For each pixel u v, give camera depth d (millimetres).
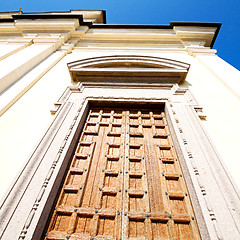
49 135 2533
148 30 6910
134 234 1868
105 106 3631
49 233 1832
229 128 2768
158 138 3010
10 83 3699
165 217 1977
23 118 2980
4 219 1620
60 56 5266
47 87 3863
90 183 2324
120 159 2648
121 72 3871
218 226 1582
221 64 4570
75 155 2621
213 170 2057
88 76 4000
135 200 2174
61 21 6699
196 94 3641
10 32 7000
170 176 2379
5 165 2248
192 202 1990
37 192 1866
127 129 3172
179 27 6660
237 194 1807
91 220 1978
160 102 3385
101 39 6746
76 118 2936
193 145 2402
